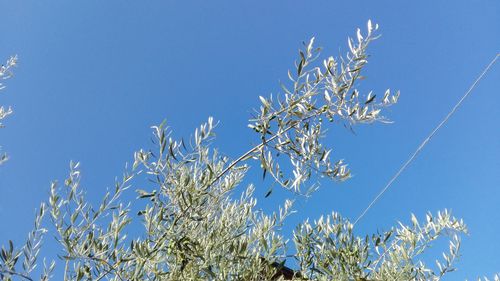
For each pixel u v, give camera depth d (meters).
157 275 2.70
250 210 3.41
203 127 2.94
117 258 2.66
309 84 2.77
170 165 2.79
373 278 3.45
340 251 3.33
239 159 2.82
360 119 2.70
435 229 3.62
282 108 2.76
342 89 2.73
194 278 2.71
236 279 2.94
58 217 2.64
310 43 2.81
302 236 3.52
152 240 2.67
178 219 2.69
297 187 2.72
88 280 2.58
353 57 2.78
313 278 3.40
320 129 2.76
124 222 2.67
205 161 2.90
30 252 2.66
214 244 2.88
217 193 3.16
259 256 3.15
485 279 3.74
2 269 2.47
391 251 3.50
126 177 2.81
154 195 2.72
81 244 2.61
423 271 3.56
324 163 2.77
